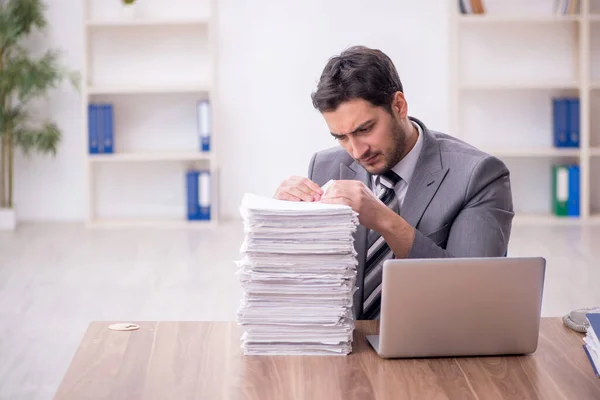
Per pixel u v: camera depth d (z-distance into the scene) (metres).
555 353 1.94
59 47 7.48
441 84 7.47
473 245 2.24
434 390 1.73
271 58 7.50
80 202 7.64
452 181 2.32
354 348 1.97
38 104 7.52
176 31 7.52
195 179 7.39
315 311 1.90
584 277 5.39
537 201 7.64
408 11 7.41
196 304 4.89
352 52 2.16
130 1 7.32
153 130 7.61
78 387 1.75
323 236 1.88
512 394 1.71
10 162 7.27
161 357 1.92
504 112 7.57
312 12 7.45
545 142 7.61
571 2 7.24
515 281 1.87
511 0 7.44
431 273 1.84
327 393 1.71
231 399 1.69
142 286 5.30
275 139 7.57
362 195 2.10
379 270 2.40
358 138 2.19
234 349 1.97
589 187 7.64
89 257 6.13
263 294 1.90
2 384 3.66
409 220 2.33
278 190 2.21
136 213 7.67
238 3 7.44
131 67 7.54
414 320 1.86
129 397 1.70
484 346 1.90
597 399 1.68
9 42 7.01
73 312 4.75
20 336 4.33
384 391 1.72
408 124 2.34
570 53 7.53
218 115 7.54
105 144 7.34
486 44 7.54
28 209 7.62
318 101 2.16
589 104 7.57
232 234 6.95
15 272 5.68
